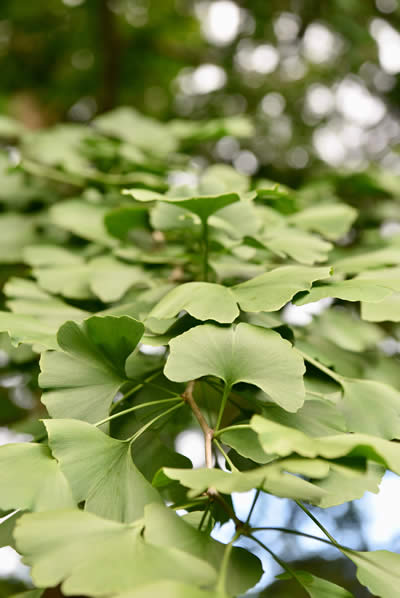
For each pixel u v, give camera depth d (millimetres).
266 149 1095
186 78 1530
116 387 474
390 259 541
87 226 649
